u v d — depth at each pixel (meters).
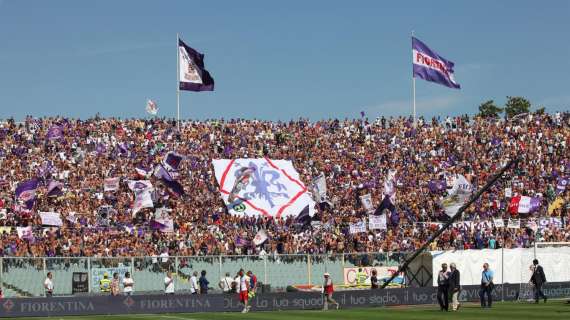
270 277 54.69
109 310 44.22
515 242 66.75
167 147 79.31
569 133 89.00
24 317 42.31
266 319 39.50
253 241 61.44
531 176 79.50
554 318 37.50
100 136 79.25
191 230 64.00
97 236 59.44
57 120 81.25
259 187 74.50
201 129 85.19
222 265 53.75
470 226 67.81
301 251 62.16
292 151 82.25
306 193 75.38
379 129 89.81
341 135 88.12
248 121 89.69
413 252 57.75
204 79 80.56
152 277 51.69
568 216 73.06
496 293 54.66
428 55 86.00
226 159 77.06
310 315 42.31
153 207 67.31
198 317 41.50
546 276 58.16
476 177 78.06
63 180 69.38
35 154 73.69
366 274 56.97
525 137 88.06
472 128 90.50
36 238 57.72
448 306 47.00
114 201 67.19
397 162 82.31
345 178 78.00
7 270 47.91
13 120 78.19
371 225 63.84
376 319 38.56
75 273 49.84
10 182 67.00
